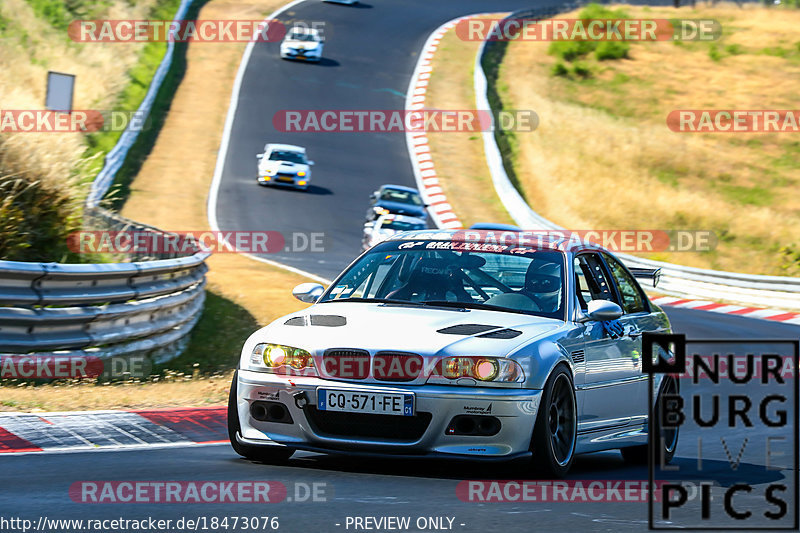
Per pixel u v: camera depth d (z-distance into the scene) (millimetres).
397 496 17438
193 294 49062
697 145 145625
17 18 142000
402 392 19219
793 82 175750
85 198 48156
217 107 150500
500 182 130000
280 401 19969
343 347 19734
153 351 42781
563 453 20812
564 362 20844
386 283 23234
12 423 25719
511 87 174750
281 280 71125
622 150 141500
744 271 107938
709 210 123125
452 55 191000
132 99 140750
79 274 36312
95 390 32656
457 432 19281
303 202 116312
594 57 188375
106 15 161375
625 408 24188
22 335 34875
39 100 118062
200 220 103000
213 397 33156
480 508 16719
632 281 26938
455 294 22562
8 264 33281
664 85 175375
